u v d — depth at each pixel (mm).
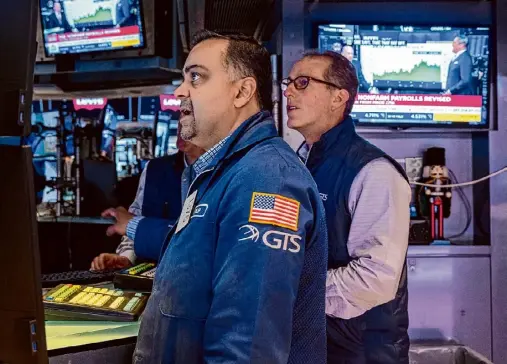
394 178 1653
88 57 2684
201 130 1148
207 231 1026
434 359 2480
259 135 1102
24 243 712
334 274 1635
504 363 2658
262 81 1153
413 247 2613
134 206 2520
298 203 1002
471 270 2645
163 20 2590
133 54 2621
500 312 2658
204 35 1179
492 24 2645
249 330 908
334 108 1810
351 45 2514
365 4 2639
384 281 1570
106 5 2561
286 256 951
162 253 1207
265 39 3191
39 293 731
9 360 749
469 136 2793
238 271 937
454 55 2555
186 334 1005
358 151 1719
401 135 2768
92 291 1497
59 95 3305
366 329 1666
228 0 2502
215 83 1117
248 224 963
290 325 950
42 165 4594
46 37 2676
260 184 993
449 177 2775
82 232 4035
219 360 916
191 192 1139
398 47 2531
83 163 4422
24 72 674
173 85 3008
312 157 1783
